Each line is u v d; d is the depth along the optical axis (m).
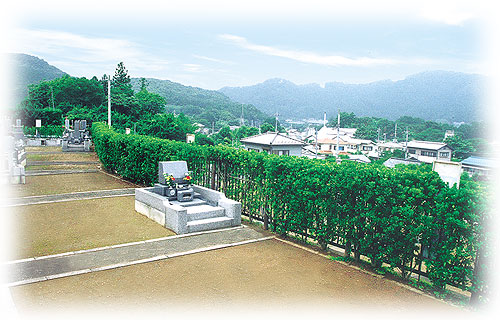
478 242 6.33
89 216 11.53
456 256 6.71
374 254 8.07
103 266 7.66
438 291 7.10
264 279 7.38
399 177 7.61
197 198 12.35
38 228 10.14
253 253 8.85
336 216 8.72
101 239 9.39
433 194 7.07
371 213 7.89
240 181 11.96
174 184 11.72
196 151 13.80
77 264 7.71
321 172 8.81
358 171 8.20
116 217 11.52
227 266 7.98
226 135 76.75
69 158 26.45
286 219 9.88
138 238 9.57
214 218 10.95
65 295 6.36
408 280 7.64
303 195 9.27
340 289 7.10
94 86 60.25
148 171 16.11
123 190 15.82
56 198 13.85
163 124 56.72
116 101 60.62
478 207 6.31
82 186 16.48
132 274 7.34
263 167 10.76
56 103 57.34
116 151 19.06
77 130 32.91
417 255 7.43
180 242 9.38
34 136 37.84
